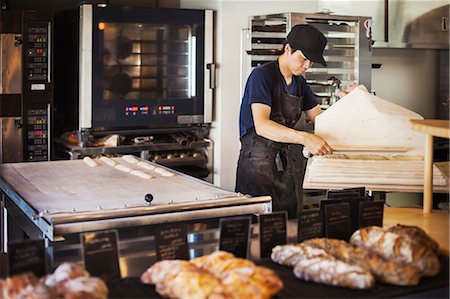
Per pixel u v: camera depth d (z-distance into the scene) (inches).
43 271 63.7
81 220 99.1
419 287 67.3
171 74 193.5
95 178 137.3
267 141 152.9
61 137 197.0
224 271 63.7
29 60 172.4
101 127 185.2
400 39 218.8
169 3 220.4
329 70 190.1
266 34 187.2
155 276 64.1
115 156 183.9
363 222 80.7
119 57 185.6
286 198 157.3
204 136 206.2
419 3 219.9
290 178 157.4
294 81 157.2
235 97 201.9
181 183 131.3
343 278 65.5
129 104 188.1
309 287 66.4
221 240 71.4
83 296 55.8
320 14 185.3
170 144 193.3
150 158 191.9
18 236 130.9
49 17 173.3
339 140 110.6
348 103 111.0
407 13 218.8
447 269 72.9
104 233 66.4
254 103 149.2
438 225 91.0
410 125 99.7
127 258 75.6
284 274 69.9
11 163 168.4
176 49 193.0
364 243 72.4
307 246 71.3
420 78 239.5
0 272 73.4
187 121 196.1
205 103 197.5
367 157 109.4
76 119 187.9
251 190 155.7
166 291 61.5
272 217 74.5
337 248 70.7
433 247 74.2
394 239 70.9
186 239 70.9
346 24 191.0
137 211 103.1
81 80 181.8
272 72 152.0
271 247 74.5
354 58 192.9
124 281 66.9
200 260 66.9
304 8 211.0
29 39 171.8
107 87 184.9
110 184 130.6
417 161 106.0
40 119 175.5
